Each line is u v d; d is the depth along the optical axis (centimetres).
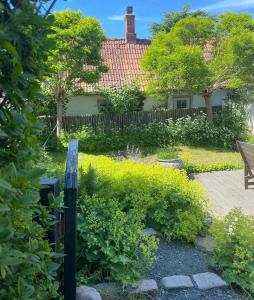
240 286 317
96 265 329
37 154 134
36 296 132
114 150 1373
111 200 381
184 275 338
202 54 1309
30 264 121
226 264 338
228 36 1352
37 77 124
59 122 1332
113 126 1475
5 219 89
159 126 1431
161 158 979
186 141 1409
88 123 1454
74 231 197
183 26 1352
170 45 1345
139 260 334
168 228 429
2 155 111
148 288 306
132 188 459
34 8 106
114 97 1465
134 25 1856
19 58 104
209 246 401
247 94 1438
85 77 1277
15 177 104
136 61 1748
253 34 1268
